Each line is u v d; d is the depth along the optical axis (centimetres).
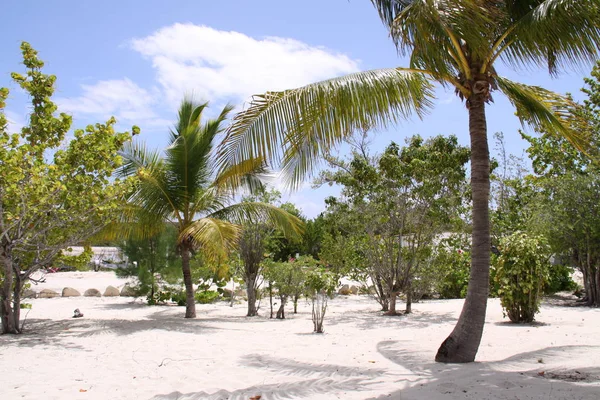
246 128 616
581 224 1420
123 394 504
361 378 549
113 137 970
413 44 611
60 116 959
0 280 990
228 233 1167
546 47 638
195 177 1274
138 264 1756
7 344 835
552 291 1730
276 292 1489
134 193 1183
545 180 1541
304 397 469
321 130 614
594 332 880
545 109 706
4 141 867
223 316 1395
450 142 1295
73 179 920
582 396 430
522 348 729
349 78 614
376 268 1372
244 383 543
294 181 650
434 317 1260
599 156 1409
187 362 673
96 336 930
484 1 602
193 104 1340
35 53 965
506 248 1088
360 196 1320
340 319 1257
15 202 893
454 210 1349
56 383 555
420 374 561
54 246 984
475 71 642
